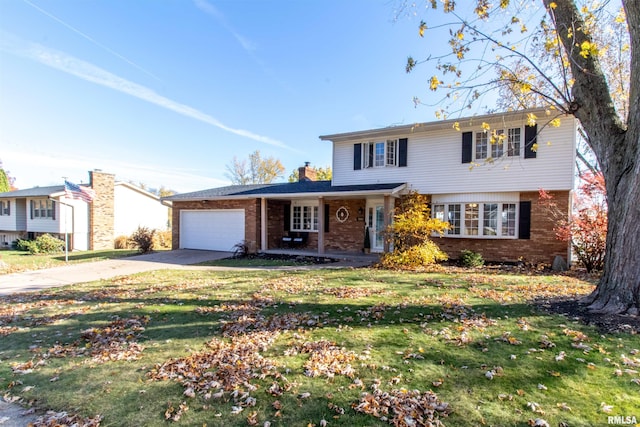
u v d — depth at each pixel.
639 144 4.89
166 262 13.62
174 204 18.00
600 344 4.12
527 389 3.16
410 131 13.39
